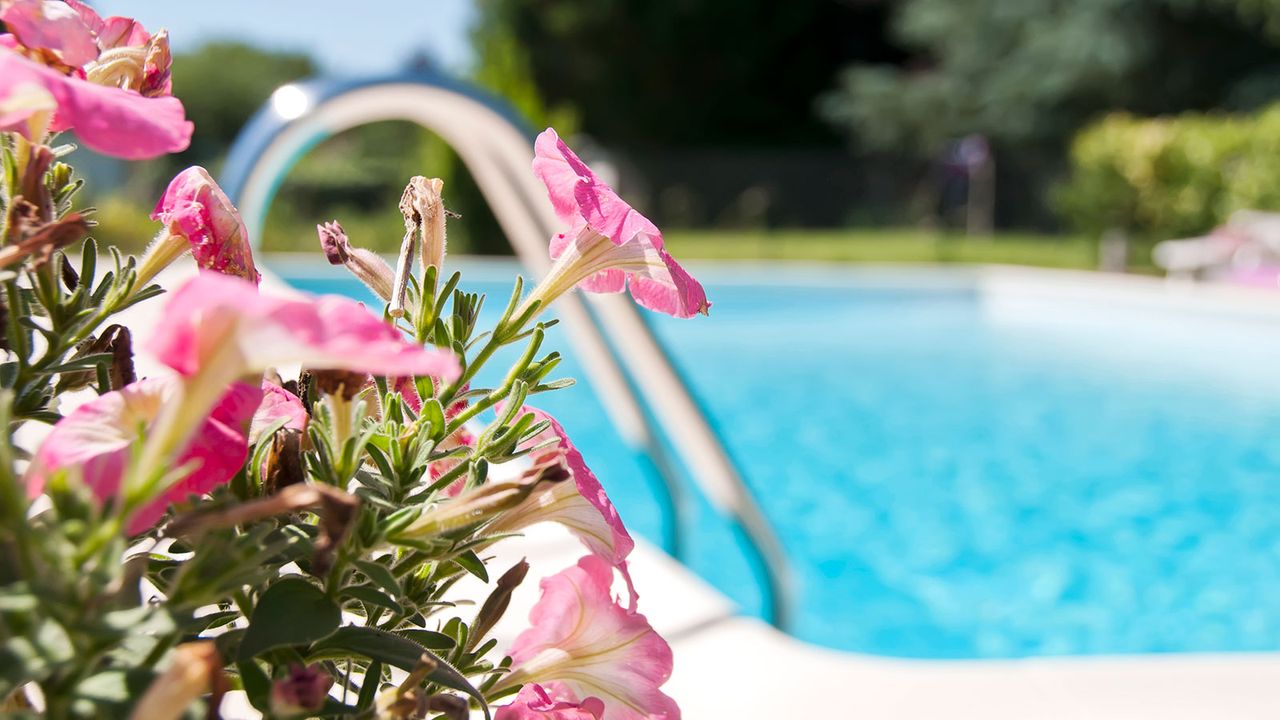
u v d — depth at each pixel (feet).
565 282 2.52
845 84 74.79
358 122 13.50
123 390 1.74
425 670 1.81
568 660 2.43
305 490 1.53
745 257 56.39
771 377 30.73
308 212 56.90
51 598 1.38
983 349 33.99
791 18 75.66
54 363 1.99
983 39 67.62
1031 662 7.91
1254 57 61.57
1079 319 37.52
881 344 35.22
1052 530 18.24
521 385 2.21
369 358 1.41
